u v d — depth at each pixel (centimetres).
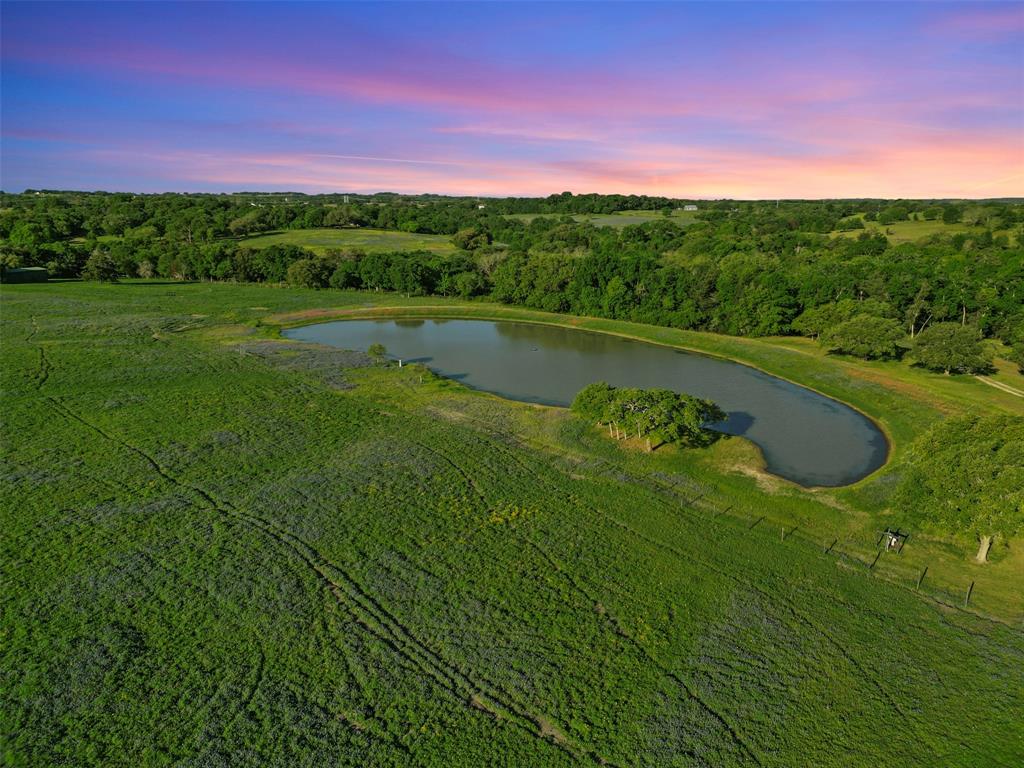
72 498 4109
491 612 3114
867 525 4003
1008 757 2311
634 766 2295
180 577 3319
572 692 2630
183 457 4816
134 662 2733
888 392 6825
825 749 2361
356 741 2378
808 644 2909
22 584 3209
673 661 2805
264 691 2602
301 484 4419
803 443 5766
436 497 4272
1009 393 6656
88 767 2248
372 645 2877
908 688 2648
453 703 2567
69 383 6544
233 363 7719
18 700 2517
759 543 3784
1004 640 2933
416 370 7862
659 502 4281
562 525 3944
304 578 3347
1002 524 3284
